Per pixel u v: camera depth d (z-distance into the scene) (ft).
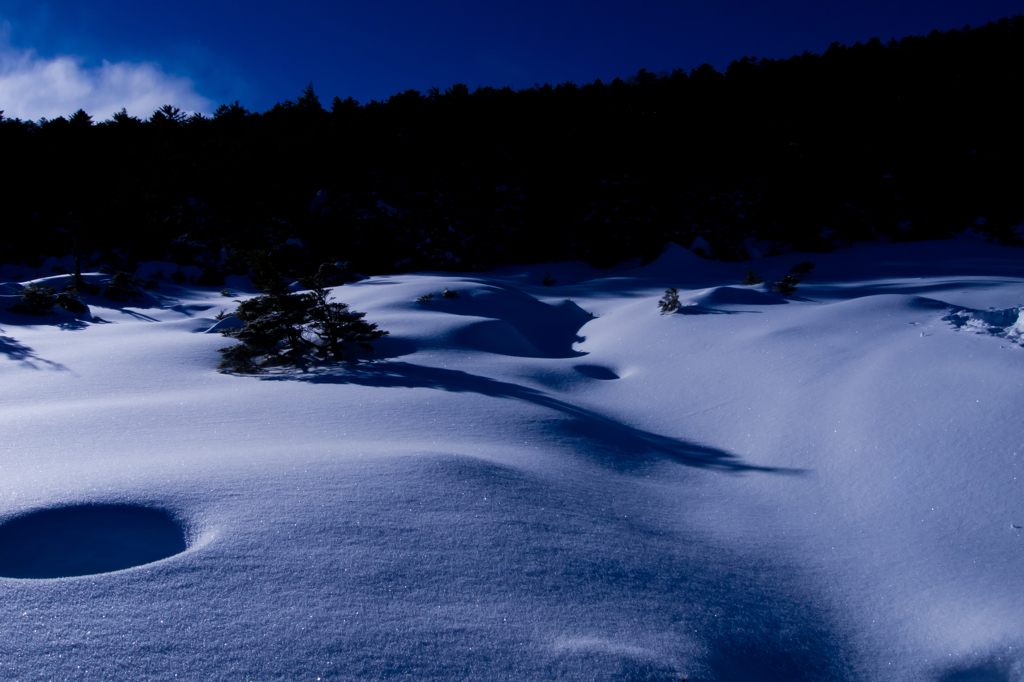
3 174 137.69
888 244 136.56
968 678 10.16
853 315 37.52
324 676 7.15
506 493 14.39
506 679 7.59
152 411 22.68
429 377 33.19
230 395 26.58
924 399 21.44
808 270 112.27
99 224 133.08
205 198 156.15
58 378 30.83
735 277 116.16
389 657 7.69
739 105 192.03
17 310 61.57
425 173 174.50
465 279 89.81
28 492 12.03
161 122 173.88
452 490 13.91
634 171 175.32
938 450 18.31
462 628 8.61
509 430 22.53
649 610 10.32
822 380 27.86
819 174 155.74
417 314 56.49
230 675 6.97
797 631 11.23
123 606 8.09
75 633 7.39
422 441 20.01
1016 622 10.79
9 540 10.48
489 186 171.32
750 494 18.98
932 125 168.35
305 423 21.80
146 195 134.00
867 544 14.87
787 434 24.02
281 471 14.17
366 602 8.89
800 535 15.62
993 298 53.57
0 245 127.24
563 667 7.98
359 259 139.23
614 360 43.57
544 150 183.62
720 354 37.73
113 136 160.15
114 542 10.88
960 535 14.33
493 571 10.48
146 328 55.01
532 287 107.86
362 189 162.30
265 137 166.50
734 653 9.82
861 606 12.41
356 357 40.11
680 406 30.91
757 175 168.25
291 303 38.50
